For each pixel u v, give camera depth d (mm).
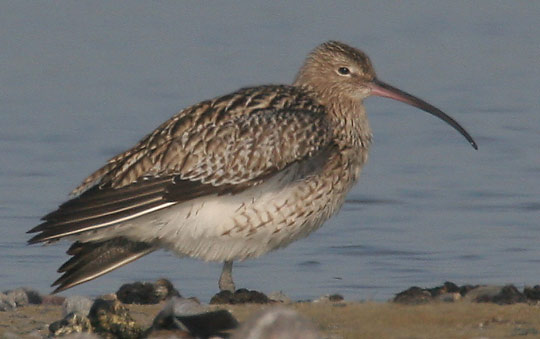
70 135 25203
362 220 19500
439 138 25250
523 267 16766
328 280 16047
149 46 34375
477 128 25922
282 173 14266
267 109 14602
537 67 32469
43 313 12992
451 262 17062
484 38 35906
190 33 36000
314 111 14977
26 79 30625
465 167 22906
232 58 32781
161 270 16734
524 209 20172
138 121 26562
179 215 14117
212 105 14633
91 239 14055
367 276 16328
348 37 35625
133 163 14227
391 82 30922
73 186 21438
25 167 22625
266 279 16234
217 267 16922
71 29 36156
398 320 12164
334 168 14648
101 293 15586
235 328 11531
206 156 14164
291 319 9609
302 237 14594
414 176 22391
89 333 10859
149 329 11547
